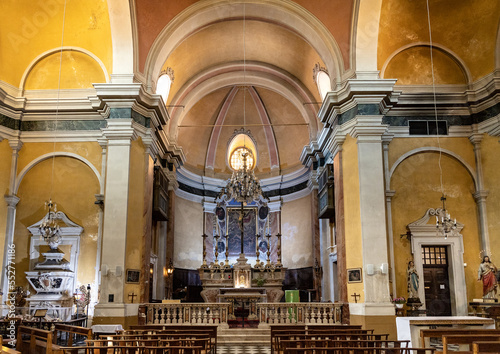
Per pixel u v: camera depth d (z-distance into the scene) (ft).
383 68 49.98
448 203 48.57
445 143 49.34
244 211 76.23
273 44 59.26
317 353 23.79
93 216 47.06
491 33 47.85
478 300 45.06
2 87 47.42
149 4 46.42
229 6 49.11
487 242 46.91
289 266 71.36
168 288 61.46
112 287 41.22
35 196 47.55
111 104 44.57
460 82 50.49
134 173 44.75
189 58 58.49
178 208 70.13
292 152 74.18
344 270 44.62
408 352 25.52
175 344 25.41
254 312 52.01
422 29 49.03
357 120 44.39
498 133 47.42
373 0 45.16
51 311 42.80
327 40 48.21
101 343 25.41
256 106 74.49
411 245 47.34
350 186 44.96
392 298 45.27
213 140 76.23
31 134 48.03
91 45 48.24
